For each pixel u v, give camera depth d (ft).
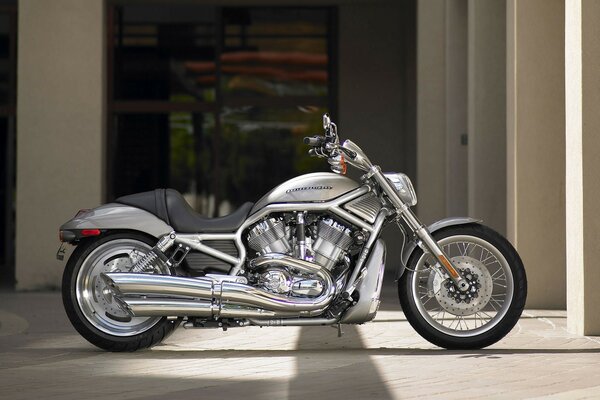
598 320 25.99
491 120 39.29
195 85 57.67
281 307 23.06
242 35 57.72
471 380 19.44
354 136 57.72
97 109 44.55
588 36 25.84
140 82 57.57
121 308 23.61
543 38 33.68
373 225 23.62
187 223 23.75
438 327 23.81
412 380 19.49
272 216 23.72
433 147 46.47
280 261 23.18
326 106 57.88
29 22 44.39
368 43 57.62
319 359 22.47
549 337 25.95
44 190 44.37
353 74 57.62
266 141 57.82
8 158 58.85
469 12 40.16
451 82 45.52
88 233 23.68
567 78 26.96
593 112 25.80
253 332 27.86
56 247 44.29
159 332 23.73
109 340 23.63
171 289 23.06
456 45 45.39
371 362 21.88
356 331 27.94
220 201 57.77
